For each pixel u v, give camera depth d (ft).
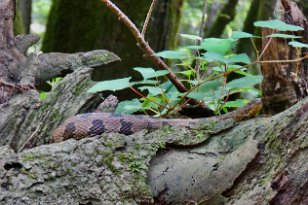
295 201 4.20
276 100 5.33
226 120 4.69
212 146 4.56
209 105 5.58
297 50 5.23
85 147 4.49
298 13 5.38
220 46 5.09
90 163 4.44
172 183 4.47
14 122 5.03
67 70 5.71
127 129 5.02
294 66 5.27
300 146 4.26
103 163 4.46
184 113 5.64
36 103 5.17
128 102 5.63
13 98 5.24
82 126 4.99
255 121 4.64
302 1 5.79
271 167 4.33
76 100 5.23
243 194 4.34
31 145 4.97
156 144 4.57
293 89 5.29
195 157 4.53
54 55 5.72
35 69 5.50
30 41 5.70
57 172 4.39
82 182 4.39
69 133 4.98
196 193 4.44
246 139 4.51
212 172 4.44
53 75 5.66
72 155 4.45
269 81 5.33
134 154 4.52
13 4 5.63
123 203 4.38
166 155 4.57
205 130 4.63
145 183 4.44
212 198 4.42
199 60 5.50
